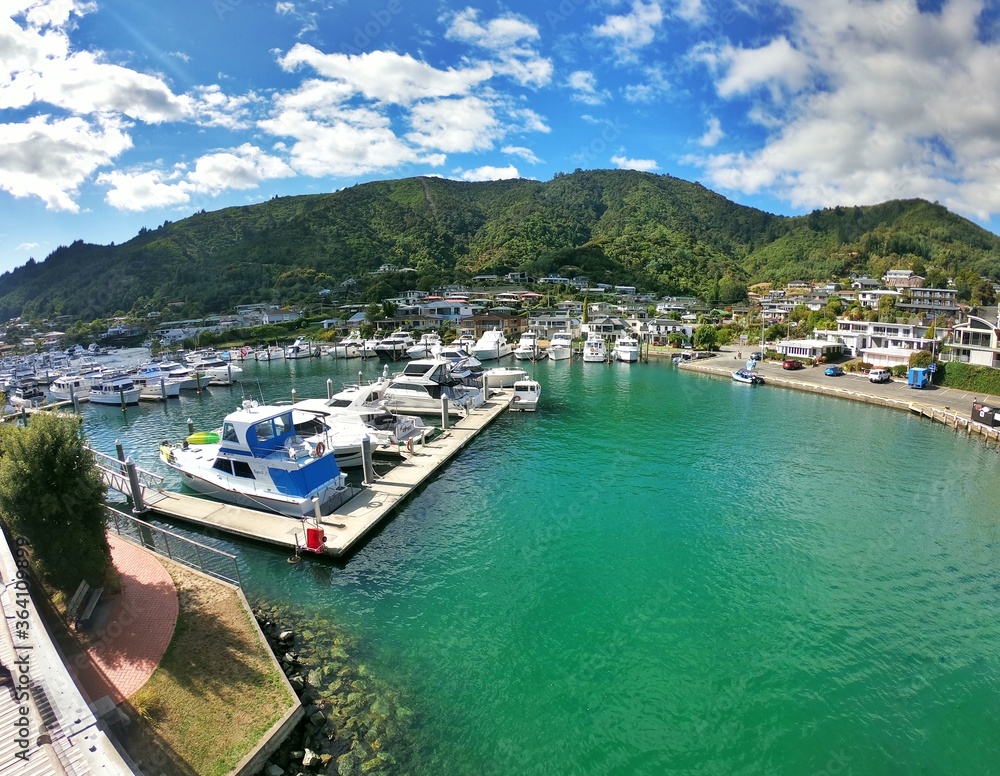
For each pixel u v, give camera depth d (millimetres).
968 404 50875
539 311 134875
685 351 95188
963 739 13688
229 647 14531
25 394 59031
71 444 15125
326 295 165375
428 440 37406
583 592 19969
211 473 26688
